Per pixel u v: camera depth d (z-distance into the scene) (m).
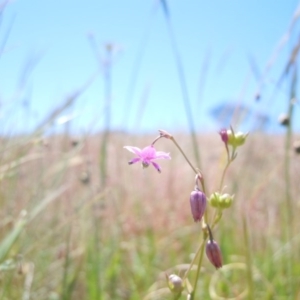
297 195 0.45
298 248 0.40
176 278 0.17
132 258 0.46
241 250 0.42
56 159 0.39
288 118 0.34
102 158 0.40
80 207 0.37
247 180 0.50
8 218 0.31
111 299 0.39
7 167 0.31
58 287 0.36
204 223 0.16
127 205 0.50
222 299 0.35
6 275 0.30
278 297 0.35
